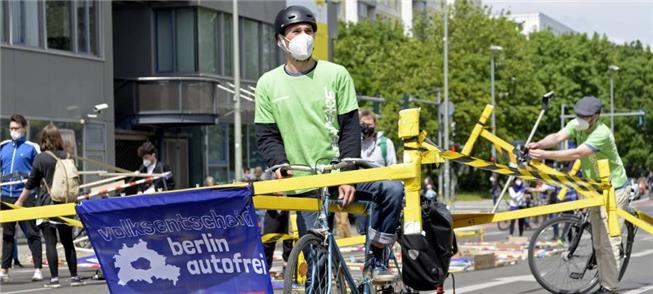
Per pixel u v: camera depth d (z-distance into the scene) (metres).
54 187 13.92
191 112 39.44
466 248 18.31
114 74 41.38
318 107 7.73
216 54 42.12
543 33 93.50
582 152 11.25
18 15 30.11
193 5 40.78
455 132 69.44
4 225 15.28
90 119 33.28
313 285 7.07
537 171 9.88
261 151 7.89
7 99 29.41
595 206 11.09
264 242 9.41
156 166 19.88
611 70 94.00
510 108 74.44
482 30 74.56
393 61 70.06
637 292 11.68
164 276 6.71
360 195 7.62
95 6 34.00
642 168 105.50
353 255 13.63
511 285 12.87
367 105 69.25
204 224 6.54
